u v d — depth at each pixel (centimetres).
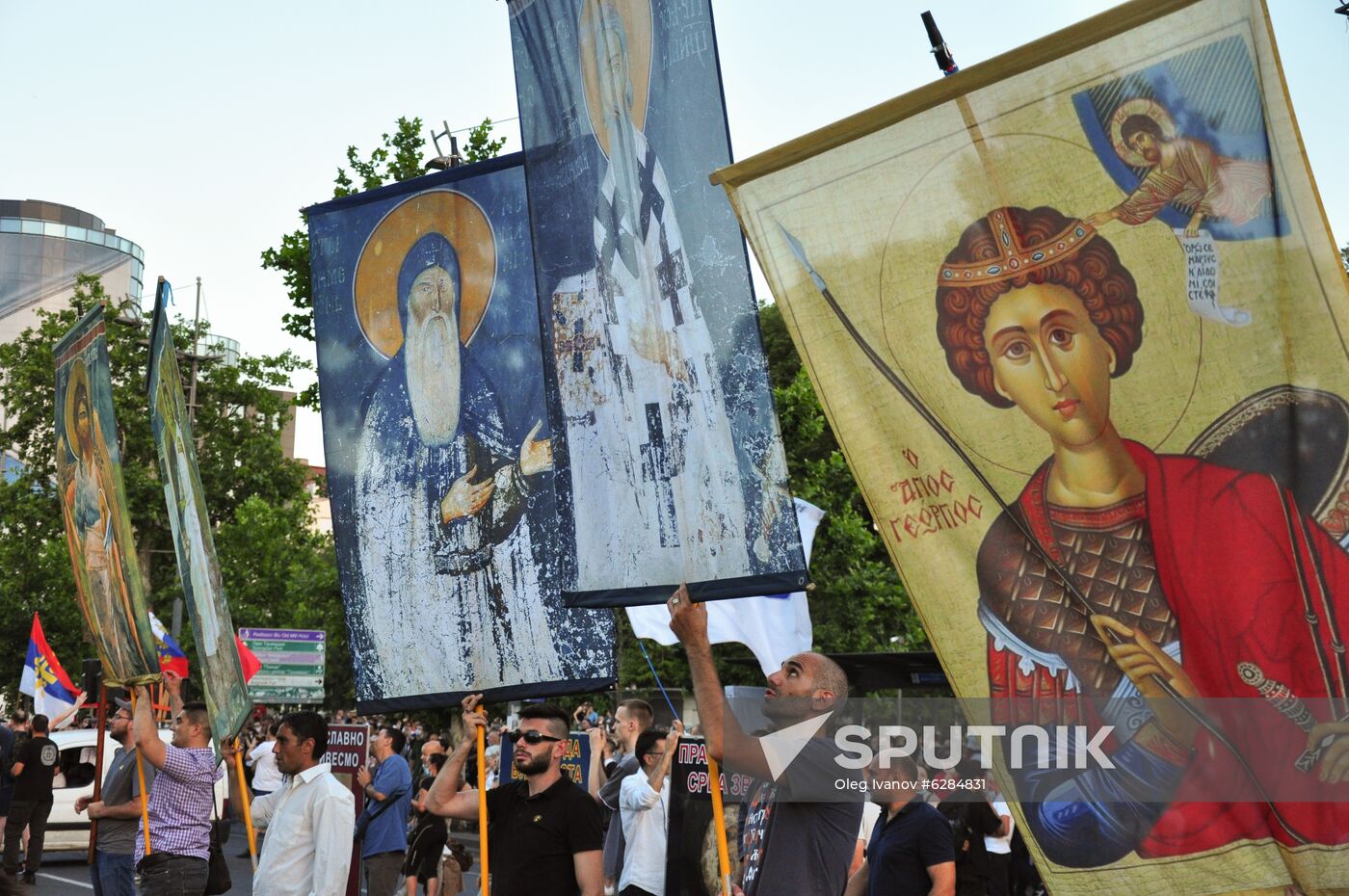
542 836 608
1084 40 480
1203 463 459
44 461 4591
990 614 486
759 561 541
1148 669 461
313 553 4619
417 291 730
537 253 611
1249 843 441
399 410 730
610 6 587
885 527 505
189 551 910
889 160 511
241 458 4531
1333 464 440
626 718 991
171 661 1631
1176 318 466
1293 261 450
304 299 2238
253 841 845
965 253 498
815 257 521
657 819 886
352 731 1203
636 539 577
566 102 605
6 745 1648
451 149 2209
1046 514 481
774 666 859
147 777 1023
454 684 704
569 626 675
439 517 715
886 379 508
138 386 4462
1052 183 486
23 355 4662
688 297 559
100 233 11544
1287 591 444
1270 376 452
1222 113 461
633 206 579
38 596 4469
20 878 1656
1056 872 466
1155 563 464
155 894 885
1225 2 461
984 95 495
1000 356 491
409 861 1198
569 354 600
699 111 557
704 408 556
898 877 543
